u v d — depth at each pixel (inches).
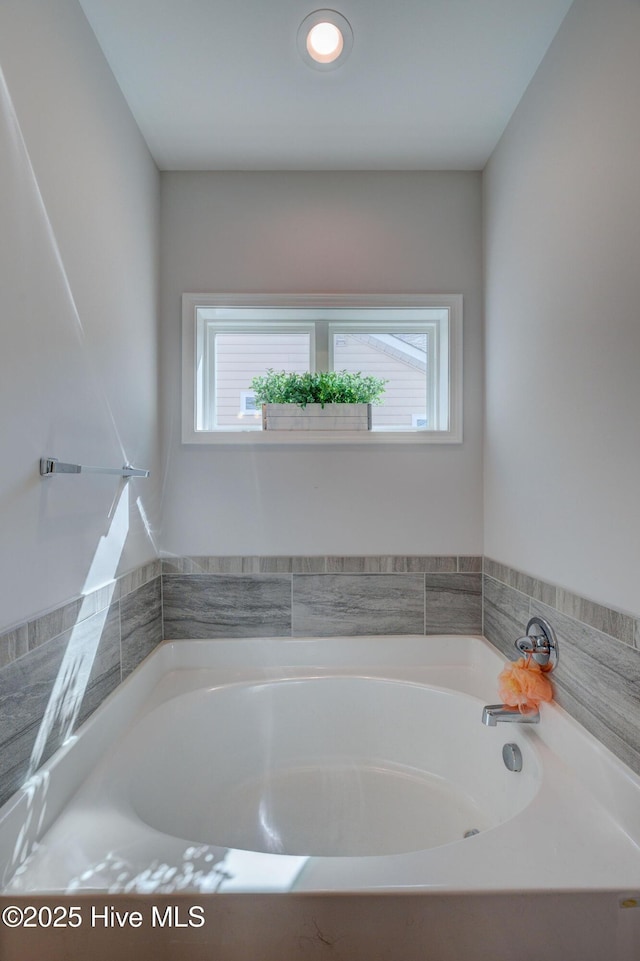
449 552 78.6
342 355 85.4
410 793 66.5
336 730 72.4
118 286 60.6
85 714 51.4
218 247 77.7
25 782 40.3
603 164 45.9
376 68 58.6
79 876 36.7
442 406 82.7
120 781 50.6
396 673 75.7
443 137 70.9
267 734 71.2
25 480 40.5
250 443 77.5
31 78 41.4
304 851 58.1
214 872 37.1
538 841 40.8
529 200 61.4
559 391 54.4
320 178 78.2
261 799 65.7
